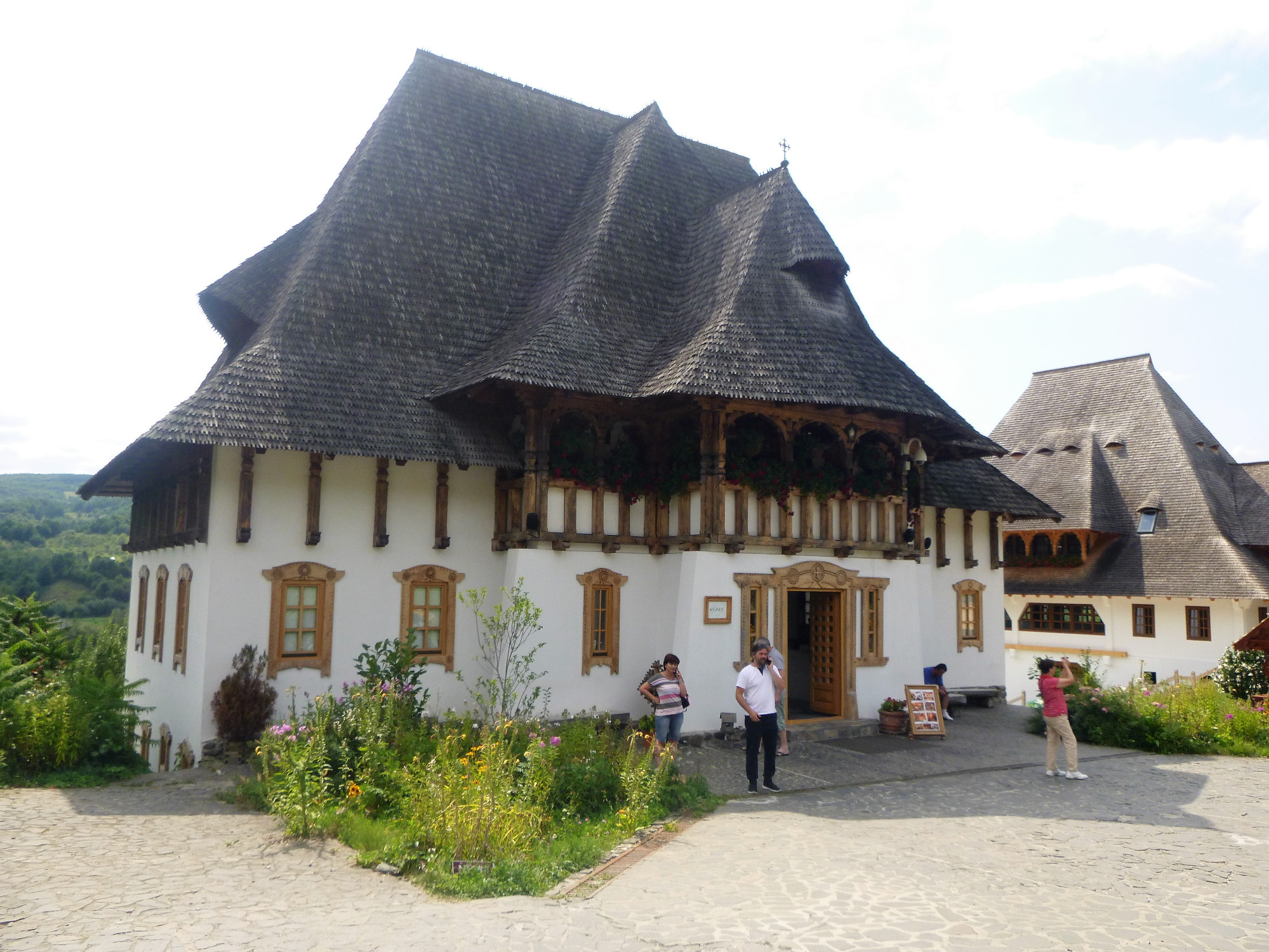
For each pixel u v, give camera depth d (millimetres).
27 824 9094
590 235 17422
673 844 8445
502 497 15578
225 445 12641
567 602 14898
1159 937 5914
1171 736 14422
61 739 11750
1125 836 8812
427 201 17578
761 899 6691
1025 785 11562
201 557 13688
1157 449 34250
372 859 7793
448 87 19359
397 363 15406
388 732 10875
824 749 14125
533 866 7488
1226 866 7703
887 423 16609
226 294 17312
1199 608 30156
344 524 14328
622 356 15555
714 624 14734
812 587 15688
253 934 5965
